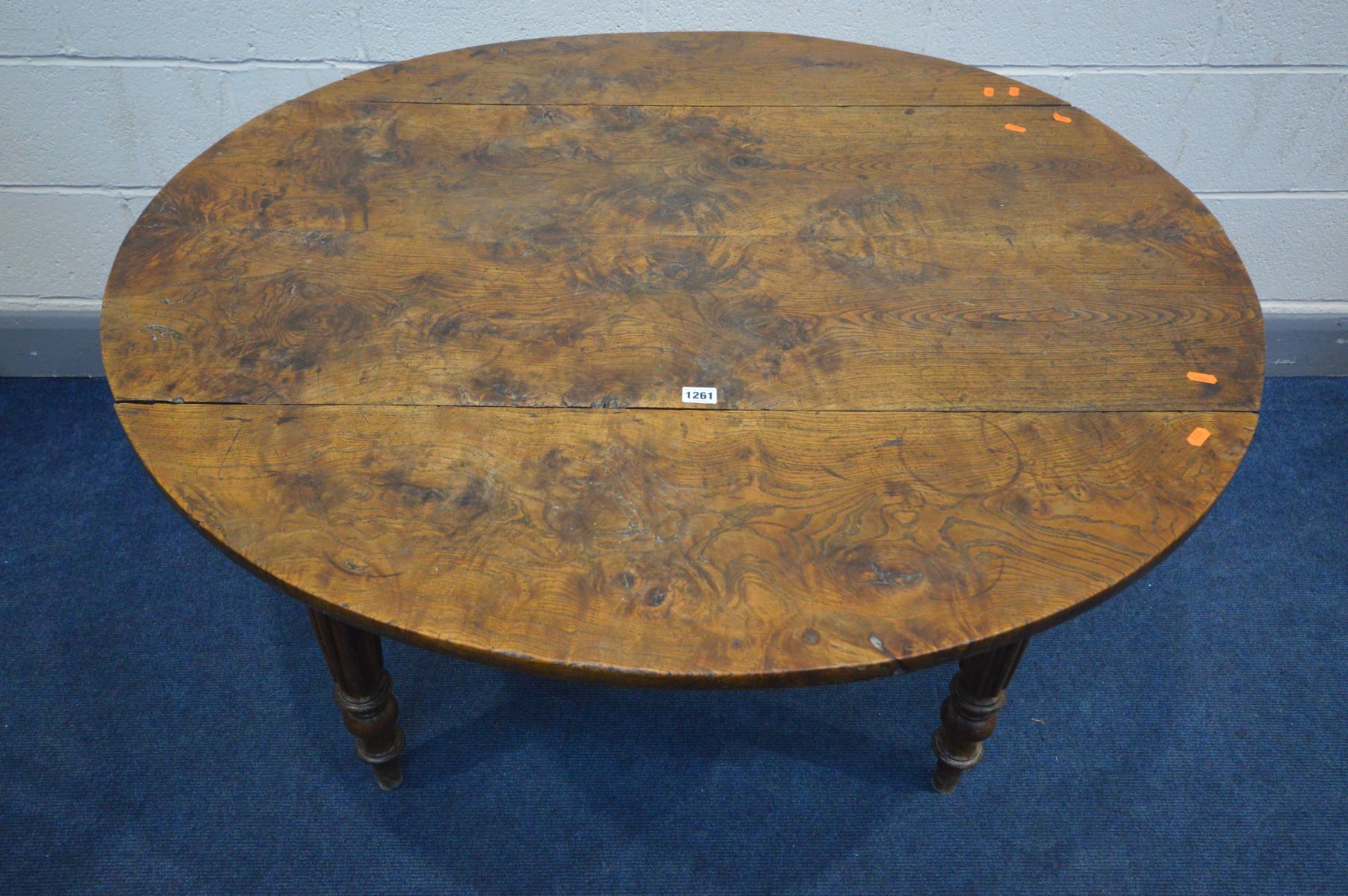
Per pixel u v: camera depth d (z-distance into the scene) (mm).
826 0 1675
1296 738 1448
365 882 1289
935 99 1426
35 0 1602
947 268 1132
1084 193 1243
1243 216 1923
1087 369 1007
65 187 1826
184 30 1661
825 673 767
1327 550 1716
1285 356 2078
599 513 874
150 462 907
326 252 1143
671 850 1324
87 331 1993
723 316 1071
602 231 1182
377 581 819
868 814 1365
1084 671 1537
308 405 966
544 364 1014
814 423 954
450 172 1271
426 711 1474
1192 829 1346
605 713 1477
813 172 1279
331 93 1413
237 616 1594
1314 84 1732
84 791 1363
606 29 1715
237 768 1399
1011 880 1298
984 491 891
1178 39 1697
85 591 1618
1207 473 902
